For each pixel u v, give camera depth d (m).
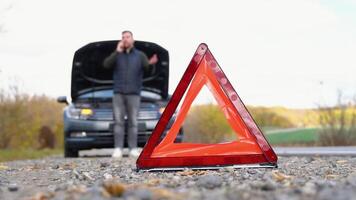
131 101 12.29
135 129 12.37
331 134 16.33
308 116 17.67
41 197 3.53
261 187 3.81
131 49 12.30
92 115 12.77
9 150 19.77
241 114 5.98
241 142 5.98
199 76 5.97
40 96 25.14
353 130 16.08
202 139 27.44
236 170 5.80
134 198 3.22
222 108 5.98
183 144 5.94
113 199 3.26
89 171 6.69
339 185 4.02
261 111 25.36
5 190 4.30
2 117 21.20
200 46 5.99
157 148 5.92
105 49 12.82
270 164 5.97
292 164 7.66
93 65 13.09
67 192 3.78
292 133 21.52
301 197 3.20
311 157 10.33
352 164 7.52
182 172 5.67
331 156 10.66
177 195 3.33
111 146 13.00
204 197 3.25
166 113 5.93
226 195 3.33
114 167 7.55
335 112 16.36
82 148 12.85
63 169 7.56
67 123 12.84
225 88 5.98
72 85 13.14
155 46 12.95
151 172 5.90
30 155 16.98
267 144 5.97
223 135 27.17
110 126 12.71
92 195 3.43
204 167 5.92
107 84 13.48
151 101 13.16
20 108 21.80
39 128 25.03
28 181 5.56
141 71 12.42
